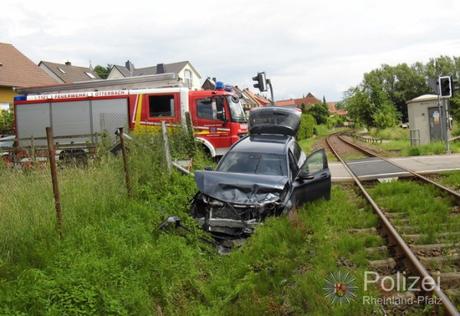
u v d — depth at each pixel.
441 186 11.94
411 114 30.00
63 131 18.91
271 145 10.47
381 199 11.50
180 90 18.14
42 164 10.71
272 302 5.70
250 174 9.28
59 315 4.94
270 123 12.26
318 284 5.95
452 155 21.12
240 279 6.56
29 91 20.27
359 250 7.30
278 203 8.67
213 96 18.11
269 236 7.75
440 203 10.16
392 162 19.70
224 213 8.57
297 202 9.38
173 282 6.32
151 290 6.00
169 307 5.87
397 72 115.44
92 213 8.01
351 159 24.36
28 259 6.22
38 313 4.93
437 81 22.23
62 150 13.45
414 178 14.94
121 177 10.00
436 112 28.94
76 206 7.96
